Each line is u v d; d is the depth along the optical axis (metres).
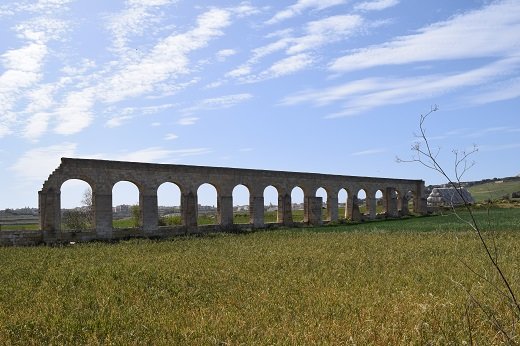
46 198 37.38
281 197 55.47
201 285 18.69
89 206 67.88
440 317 11.23
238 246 33.75
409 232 42.91
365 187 66.94
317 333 10.61
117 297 16.06
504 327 9.87
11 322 12.84
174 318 12.90
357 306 13.49
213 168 48.56
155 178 43.88
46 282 19.59
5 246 34.66
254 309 13.85
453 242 32.75
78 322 12.62
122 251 31.36
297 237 40.81
